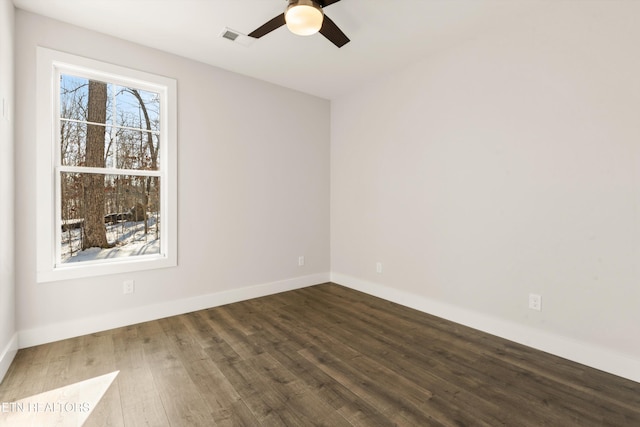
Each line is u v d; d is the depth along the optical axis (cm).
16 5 229
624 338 202
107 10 237
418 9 236
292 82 377
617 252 205
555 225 231
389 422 160
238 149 352
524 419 163
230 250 348
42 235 244
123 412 168
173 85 305
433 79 311
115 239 287
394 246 355
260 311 324
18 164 234
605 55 207
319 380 198
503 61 257
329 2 194
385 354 233
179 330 274
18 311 236
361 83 381
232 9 236
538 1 226
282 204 392
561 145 227
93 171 272
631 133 198
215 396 182
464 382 197
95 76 273
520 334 252
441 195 307
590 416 166
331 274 441
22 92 235
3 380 197
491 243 269
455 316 296
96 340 253
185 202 316
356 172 402
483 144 272
